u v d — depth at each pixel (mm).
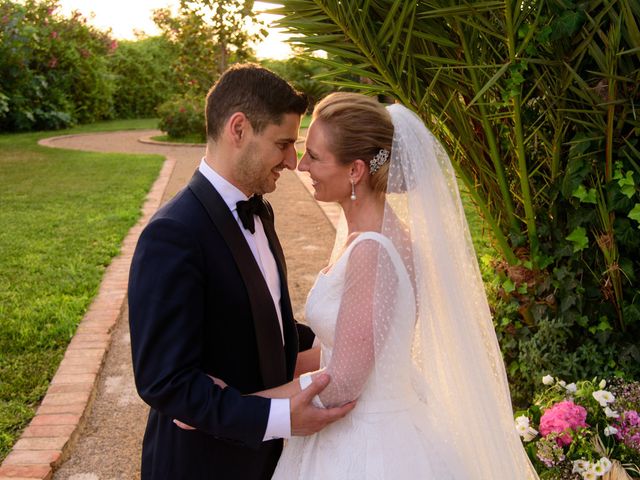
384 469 1778
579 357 3029
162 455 1836
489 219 3104
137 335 1608
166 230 1650
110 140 17828
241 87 1691
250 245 1857
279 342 1837
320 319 1797
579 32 2512
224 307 1724
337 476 1794
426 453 1833
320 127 1782
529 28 2516
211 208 1721
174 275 1618
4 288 5066
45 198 8695
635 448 2459
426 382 1912
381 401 1818
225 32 11344
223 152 1746
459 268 1908
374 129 1771
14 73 18750
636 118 2566
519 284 3125
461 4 2592
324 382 1699
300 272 5734
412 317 1787
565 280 2996
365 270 1724
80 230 6898
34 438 3094
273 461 2023
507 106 2756
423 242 1835
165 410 1592
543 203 3043
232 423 1591
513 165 3020
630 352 2971
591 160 2729
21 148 14898
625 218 2805
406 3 2504
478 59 2736
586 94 2594
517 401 3170
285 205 8617
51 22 21484
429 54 2760
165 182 10078
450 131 2973
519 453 2027
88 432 3295
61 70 21703
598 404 2654
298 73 20000
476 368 1889
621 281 2928
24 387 3592
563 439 2473
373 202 1834
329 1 2508
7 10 18359
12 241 6430
